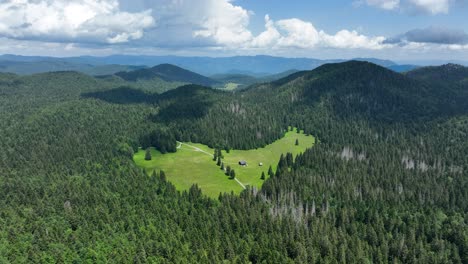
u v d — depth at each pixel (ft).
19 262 368.27
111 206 522.06
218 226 489.26
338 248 466.29
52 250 395.75
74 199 534.37
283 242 465.06
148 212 521.65
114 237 444.14
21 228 435.94
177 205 562.66
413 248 479.00
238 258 419.33
